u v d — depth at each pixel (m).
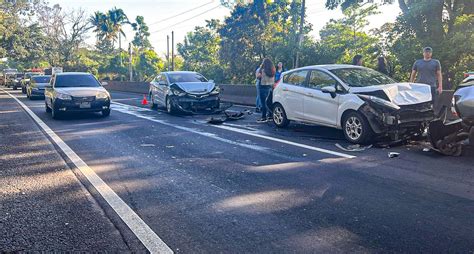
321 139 9.07
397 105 7.97
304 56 26.75
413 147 8.03
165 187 5.73
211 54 48.66
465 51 21.28
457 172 6.16
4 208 4.98
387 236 3.99
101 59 72.88
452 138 7.16
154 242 3.96
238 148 8.32
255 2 37.53
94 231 4.25
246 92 19.69
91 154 8.01
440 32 22.69
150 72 64.19
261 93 12.25
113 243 3.96
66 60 67.38
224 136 9.79
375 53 26.28
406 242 3.86
